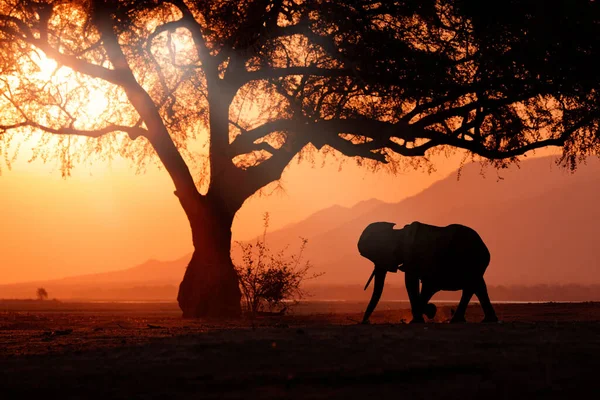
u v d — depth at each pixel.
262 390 11.74
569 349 15.37
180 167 45.47
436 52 40.78
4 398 11.78
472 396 11.19
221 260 45.38
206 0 41.78
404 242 28.47
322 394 11.34
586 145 44.41
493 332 18.77
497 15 39.69
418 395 11.25
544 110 43.94
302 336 17.92
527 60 40.03
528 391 11.50
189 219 46.16
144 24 42.88
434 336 17.73
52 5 40.88
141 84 45.09
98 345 19.34
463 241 27.61
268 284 44.66
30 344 21.11
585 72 40.31
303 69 43.84
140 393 11.77
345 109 44.78
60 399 11.56
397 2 40.56
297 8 41.50
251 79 44.72
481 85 41.25
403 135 43.94
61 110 44.12
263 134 46.00
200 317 43.81
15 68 42.22
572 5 39.59
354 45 40.69
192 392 11.74
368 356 14.70
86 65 42.16
